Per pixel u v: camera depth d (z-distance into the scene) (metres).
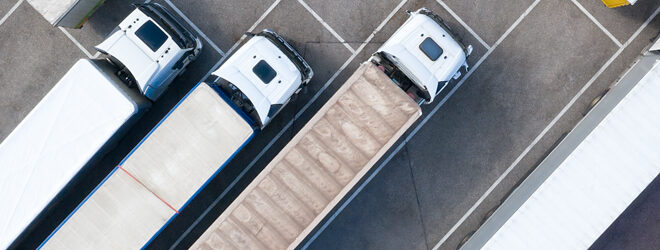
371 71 9.80
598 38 12.30
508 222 10.74
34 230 12.59
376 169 12.64
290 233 10.15
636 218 12.70
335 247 12.73
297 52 12.02
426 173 12.61
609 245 12.80
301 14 12.38
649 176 10.54
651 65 10.58
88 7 11.68
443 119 12.52
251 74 10.99
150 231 10.34
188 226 12.64
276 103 11.09
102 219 10.28
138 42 11.09
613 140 10.52
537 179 11.36
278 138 12.52
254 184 10.00
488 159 12.55
